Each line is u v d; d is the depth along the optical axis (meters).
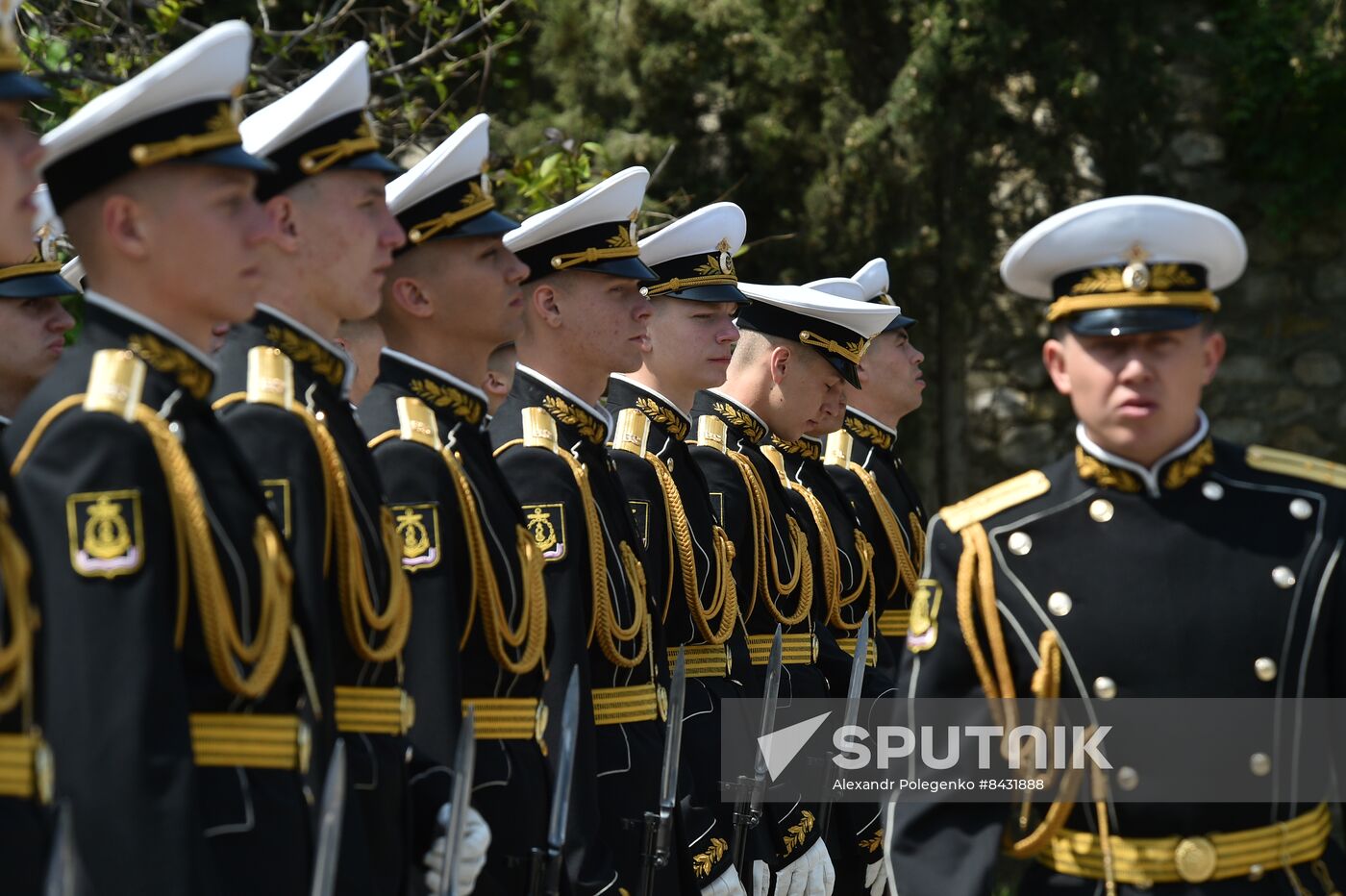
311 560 11.79
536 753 14.65
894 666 24.61
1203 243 11.91
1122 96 39.28
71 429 10.29
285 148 12.67
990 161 40.22
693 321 19.58
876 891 22.23
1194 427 12.32
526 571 14.65
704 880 17.70
